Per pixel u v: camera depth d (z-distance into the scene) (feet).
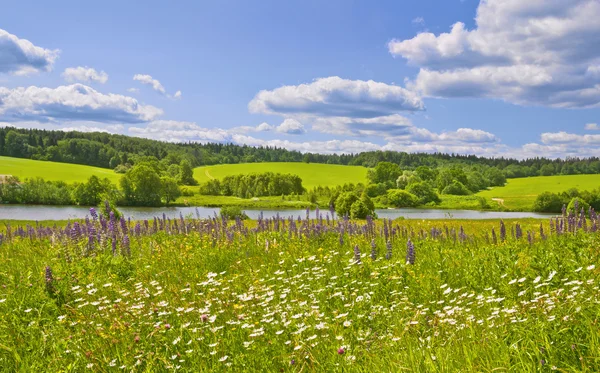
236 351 16.46
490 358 12.75
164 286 27.27
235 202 441.27
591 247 26.40
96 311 22.00
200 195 540.11
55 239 46.55
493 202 441.27
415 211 375.45
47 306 23.34
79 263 31.71
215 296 24.14
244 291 25.49
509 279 23.20
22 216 254.68
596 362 11.44
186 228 55.62
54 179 522.47
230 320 19.47
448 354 13.46
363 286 25.12
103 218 45.75
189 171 642.63
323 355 15.42
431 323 17.48
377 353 14.90
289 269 32.19
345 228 52.37
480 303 20.03
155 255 39.27
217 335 17.56
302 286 25.49
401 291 24.12
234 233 48.96
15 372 15.85
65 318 20.98
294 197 492.95
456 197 507.30
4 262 38.65
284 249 41.24
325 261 33.47
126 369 15.58
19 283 27.96
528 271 23.41
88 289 26.53
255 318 19.76
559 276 21.20
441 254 35.04
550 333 13.26
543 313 15.11
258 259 36.63
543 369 11.80
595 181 598.34
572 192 383.45
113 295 25.75
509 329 14.92
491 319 16.90
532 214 341.82
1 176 395.14
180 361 15.53
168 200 418.72
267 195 542.16
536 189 549.54
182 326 17.67
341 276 27.27
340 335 16.33
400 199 449.06
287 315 19.84
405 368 12.66
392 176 611.88
